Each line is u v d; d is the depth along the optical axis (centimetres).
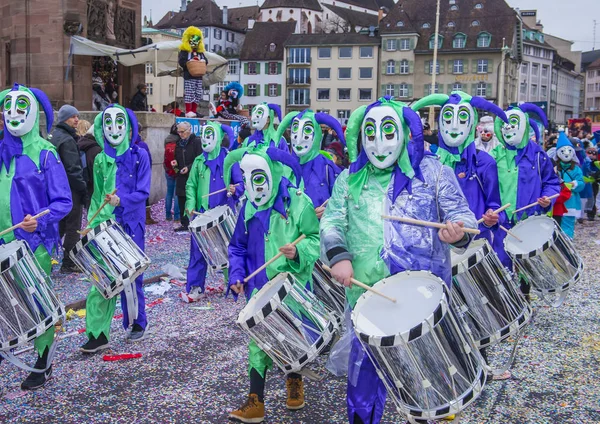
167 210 1305
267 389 491
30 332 430
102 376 515
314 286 477
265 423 432
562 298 615
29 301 430
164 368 533
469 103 581
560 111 9881
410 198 347
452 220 339
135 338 604
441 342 304
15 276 423
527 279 620
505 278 437
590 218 1564
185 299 747
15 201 476
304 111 727
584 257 1058
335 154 1115
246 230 449
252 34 7544
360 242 351
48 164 488
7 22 1577
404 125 350
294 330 389
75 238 841
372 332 312
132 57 1627
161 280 849
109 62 1750
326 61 7044
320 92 7094
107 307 571
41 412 448
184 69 1686
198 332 631
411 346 301
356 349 349
